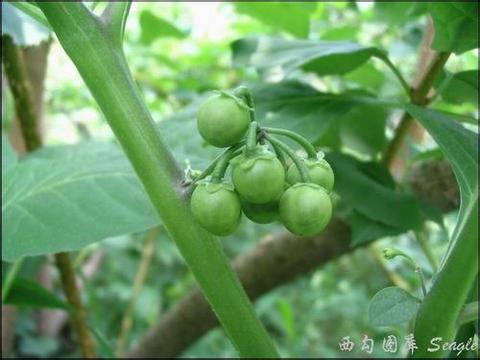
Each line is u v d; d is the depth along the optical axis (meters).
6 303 0.20
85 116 0.44
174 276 0.48
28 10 0.12
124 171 0.15
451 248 0.11
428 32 0.20
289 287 0.46
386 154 0.19
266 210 0.10
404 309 0.10
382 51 0.16
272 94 0.17
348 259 0.49
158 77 0.33
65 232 0.14
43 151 0.20
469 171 0.12
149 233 0.37
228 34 0.35
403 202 0.16
